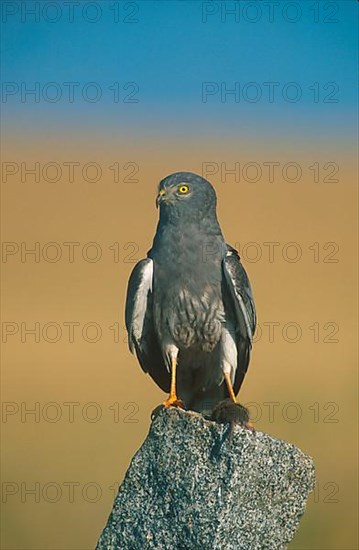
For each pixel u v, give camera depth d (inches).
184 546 394.3
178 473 397.7
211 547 388.8
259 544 393.7
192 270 486.6
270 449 392.5
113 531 404.8
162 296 490.3
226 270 485.1
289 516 396.2
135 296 488.7
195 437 397.7
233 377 491.5
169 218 490.0
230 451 391.5
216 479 392.2
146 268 490.6
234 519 390.0
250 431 395.2
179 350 498.0
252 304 485.7
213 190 497.0
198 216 489.1
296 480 394.9
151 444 404.2
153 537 398.3
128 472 406.6
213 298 488.4
